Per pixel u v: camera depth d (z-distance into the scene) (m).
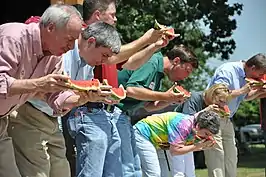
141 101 9.01
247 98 11.34
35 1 14.88
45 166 7.27
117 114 8.20
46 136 7.33
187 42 31.89
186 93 8.65
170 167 10.05
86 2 8.23
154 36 8.17
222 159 11.09
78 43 7.39
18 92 5.94
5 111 6.42
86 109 7.82
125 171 8.21
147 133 9.52
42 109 7.19
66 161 7.71
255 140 36.91
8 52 6.12
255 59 10.95
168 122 9.48
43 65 6.53
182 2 30.91
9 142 6.77
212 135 9.43
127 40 27.03
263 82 10.76
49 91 5.98
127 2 27.47
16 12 15.14
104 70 8.07
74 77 7.40
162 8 29.25
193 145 9.43
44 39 6.29
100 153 7.70
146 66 8.84
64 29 6.21
